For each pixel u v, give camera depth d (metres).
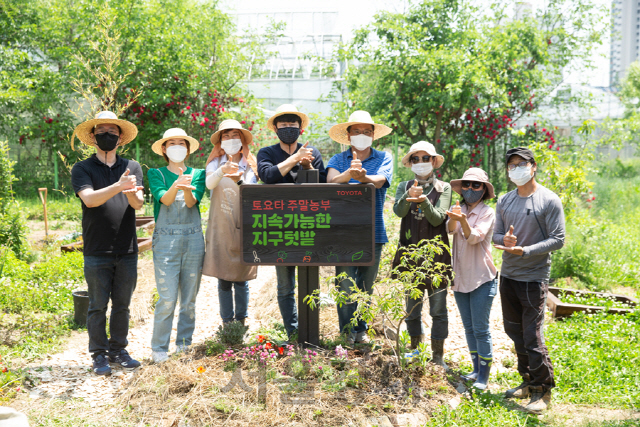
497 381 4.47
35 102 15.80
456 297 4.43
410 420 3.55
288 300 4.64
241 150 4.95
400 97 15.45
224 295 5.11
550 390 4.03
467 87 14.38
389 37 15.34
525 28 15.73
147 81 15.65
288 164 4.20
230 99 17.19
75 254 7.68
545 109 17.61
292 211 4.09
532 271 4.03
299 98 21.34
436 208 4.30
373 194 4.09
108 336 5.20
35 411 3.72
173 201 4.54
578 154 10.20
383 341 4.78
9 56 14.96
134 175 4.65
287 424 3.44
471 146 15.81
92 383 4.25
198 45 17.30
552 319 6.00
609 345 4.93
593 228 8.70
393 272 4.18
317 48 24.14
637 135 19.69
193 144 4.84
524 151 4.04
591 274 7.48
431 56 14.55
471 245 4.22
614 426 3.48
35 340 5.01
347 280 4.57
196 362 4.19
